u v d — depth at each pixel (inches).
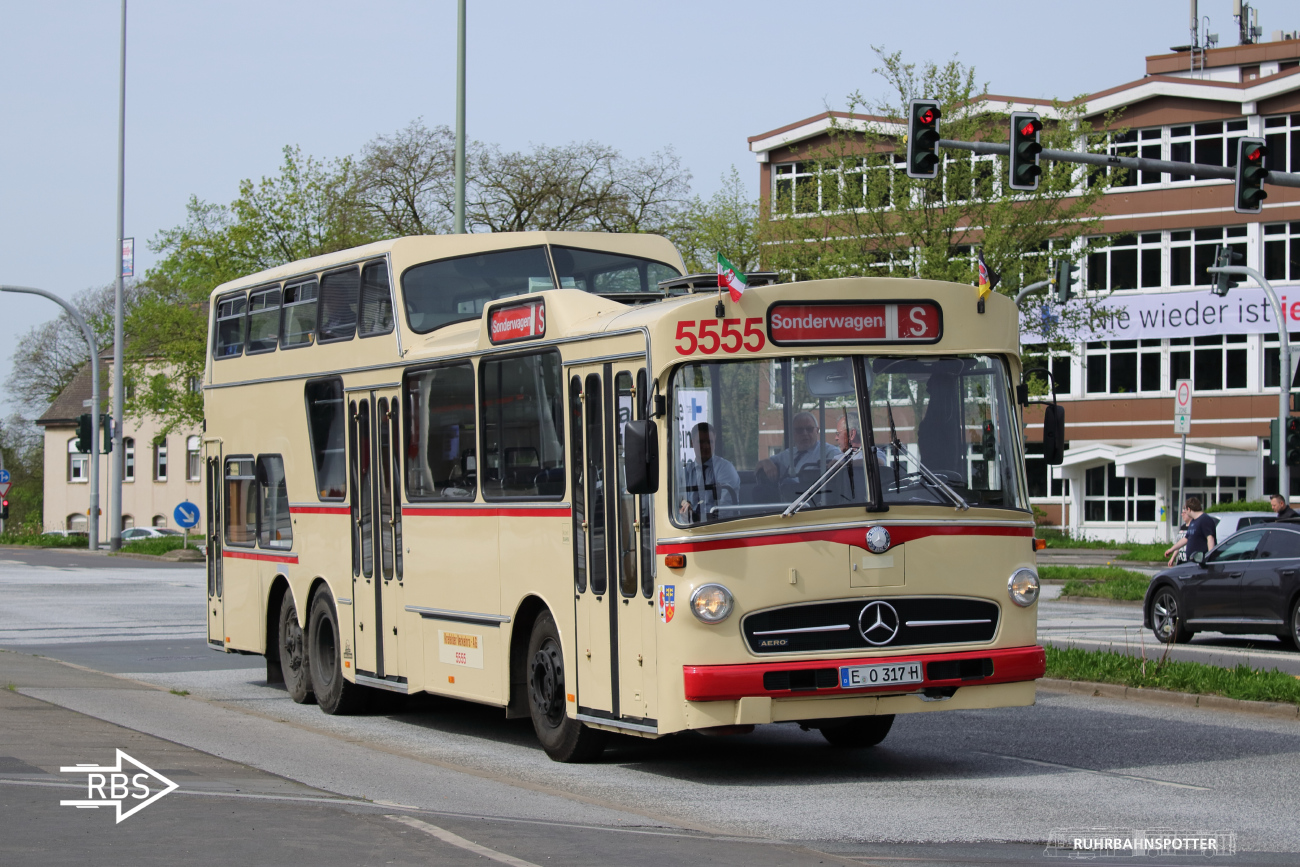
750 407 407.2
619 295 463.8
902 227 1686.8
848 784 420.5
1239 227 2309.3
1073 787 411.2
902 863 308.8
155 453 3863.2
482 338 498.3
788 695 398.0
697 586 396.2
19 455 4284.0
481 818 336.2
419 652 537.0
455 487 512.1
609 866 285.4
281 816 324.2
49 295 2242.9
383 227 2091.5
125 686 644.1
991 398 429.4
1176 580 883.4
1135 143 2378.2
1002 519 421.7
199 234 2321.6
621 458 420.8
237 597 699.4
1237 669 615.5
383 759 457.1
